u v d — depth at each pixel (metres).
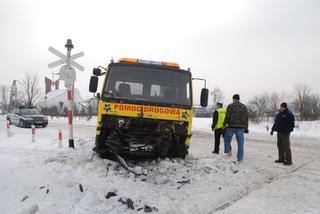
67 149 11.88
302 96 50.53
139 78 8.48
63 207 5.17
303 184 7.23
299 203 5.72
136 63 8.62
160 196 5.96
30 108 25.06
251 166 9.05
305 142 18.75
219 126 11.53
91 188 5.86
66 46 12.19
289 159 9.96
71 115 12.38
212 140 17.97
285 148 10.02
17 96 51.41
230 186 6.94
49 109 52.75
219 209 5.39
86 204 5.19
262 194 6.34
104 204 5.20
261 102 55.69
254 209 5.37
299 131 29.06
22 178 7.20
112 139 7.96
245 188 6.82
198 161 9.04
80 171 7.39
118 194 5.65
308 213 5.16
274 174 8.36
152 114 8.05
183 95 8.49
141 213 5.02
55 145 13.10
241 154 9.79
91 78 8.73
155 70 8.60
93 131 21.22
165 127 8.07
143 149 7.95
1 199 6.07
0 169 8.36
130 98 8.24
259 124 35.69
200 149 13.16
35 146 12.92
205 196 6.14
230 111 9.91
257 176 7.94
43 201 5.57
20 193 6.21
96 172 7.38
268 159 10.99
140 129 8.10
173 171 7.75
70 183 6.11
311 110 47.16
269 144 16.59
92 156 9.25
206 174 7.70
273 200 5.91
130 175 7.27
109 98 8.06
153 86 8.48
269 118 41.16
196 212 5.21
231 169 8.24
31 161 9.44
